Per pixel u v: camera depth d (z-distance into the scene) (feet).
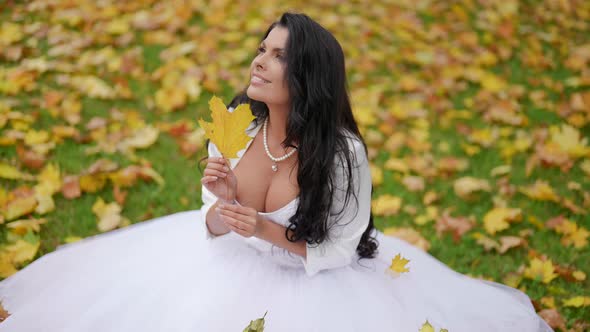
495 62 18.16
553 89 17.11
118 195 11.23
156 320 7.01
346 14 19.94
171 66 15.70
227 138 6.05
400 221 11.77
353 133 7.30
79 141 12.78
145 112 14.32
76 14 17.37
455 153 14.15
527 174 13.29
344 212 7.04
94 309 7.20
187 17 17.98
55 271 8.15
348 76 16.74
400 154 13.88
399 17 20.17
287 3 19.85
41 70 14.78
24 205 10.57
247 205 7.16
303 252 7.07
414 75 17.28
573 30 21.34
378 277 7.94
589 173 13.46
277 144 7.08
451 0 21.75
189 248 8.00
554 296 10.05
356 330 7.00
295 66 6.43
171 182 12.18
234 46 17.26
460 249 11.09
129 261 8.02
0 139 12.11
